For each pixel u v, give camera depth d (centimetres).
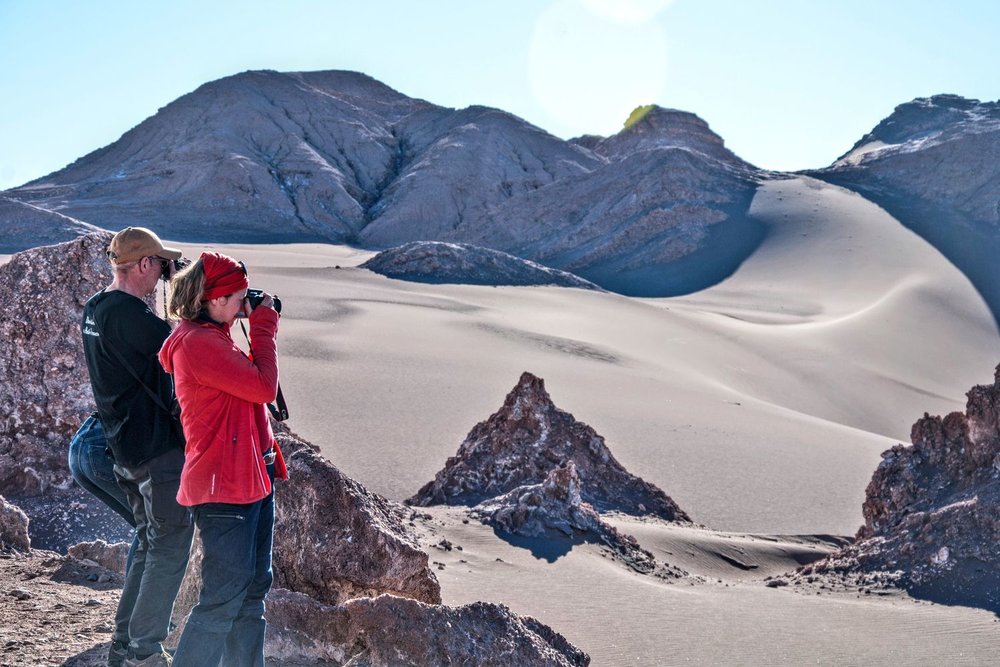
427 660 573
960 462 1819
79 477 553
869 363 7844
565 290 9400
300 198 19062
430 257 10056
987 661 1171
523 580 1380
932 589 1568
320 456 697
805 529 2819
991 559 1569
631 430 4022
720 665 1065
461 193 19262
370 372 4666
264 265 10781
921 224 13888
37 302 1306
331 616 591
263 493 466
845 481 3469
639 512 2322
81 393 1311
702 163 16412
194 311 455
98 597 723
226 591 452
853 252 12938
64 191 18962
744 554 2073
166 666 500
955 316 9838
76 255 1330
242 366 450
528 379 2369
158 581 495
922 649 1217
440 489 2216
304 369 4578
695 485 3256
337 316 6594
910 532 1719
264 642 539
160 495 490
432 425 3731
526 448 2298
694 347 7156
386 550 665
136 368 482
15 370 1292
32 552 959
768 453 3834
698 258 13612
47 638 581
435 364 5066
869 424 6344
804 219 14288
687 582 1611
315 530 669
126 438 486
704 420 4409
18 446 1280
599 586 1395
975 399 1789
